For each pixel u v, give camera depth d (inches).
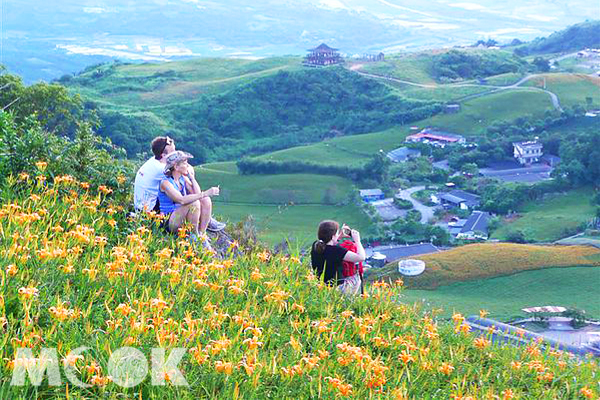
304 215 4471.0
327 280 321.4
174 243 309.7
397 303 322.3
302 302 275.6
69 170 363.9
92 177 370.3
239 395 196.9
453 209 4549.7
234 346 218.8
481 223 4244.6
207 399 195.6
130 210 356.2
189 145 6771.7
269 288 276.2
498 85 7819.9
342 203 4638.3
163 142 339.3
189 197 323.9
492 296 2215.8
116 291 234.8
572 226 3922.2
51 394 177.6
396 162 5718.5
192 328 211.3
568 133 6156.5
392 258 3555.6
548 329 1784.0
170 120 7263.8
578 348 376.8
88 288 233.5
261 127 7534.5
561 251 2479.1
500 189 4650.6
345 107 7790.4
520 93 7086.6
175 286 255.8
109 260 265.0
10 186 316.2
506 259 2405.3
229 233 399.5
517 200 4471.0
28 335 186.2
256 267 299.7
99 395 180.2
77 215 301.9
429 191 4953.3
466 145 6117.1
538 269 2351.1
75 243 263.4
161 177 333.1
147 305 221.1
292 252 333.7
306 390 216.2
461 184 5162.4
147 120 6840.6
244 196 4800.7
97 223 305.3
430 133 6550.2
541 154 5836.6
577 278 2297.0
